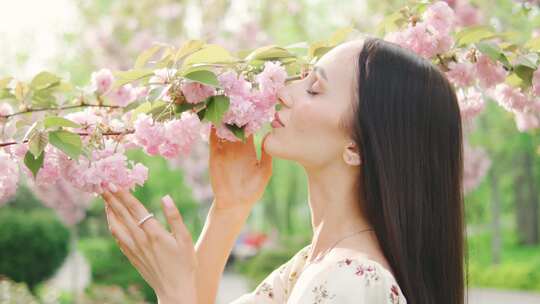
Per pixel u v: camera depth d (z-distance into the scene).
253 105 1.85
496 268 17.02
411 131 1.73
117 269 13.35
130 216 1.83
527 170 22.41
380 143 1.71
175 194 16.02
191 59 1.94
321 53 2.10
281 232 25.73
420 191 1.73
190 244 1.82
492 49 2.37
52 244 13.26
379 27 2.61
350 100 1.75
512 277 16.45
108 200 1.85
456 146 1.82
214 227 2.04
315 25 14.41
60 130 1.84
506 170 20.22
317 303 1.60
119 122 2.08
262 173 2.06
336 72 1.77
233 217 2.04
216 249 2.04
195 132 1.90
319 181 1.81
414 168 1.72
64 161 1.88
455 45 2.46
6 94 2.24
